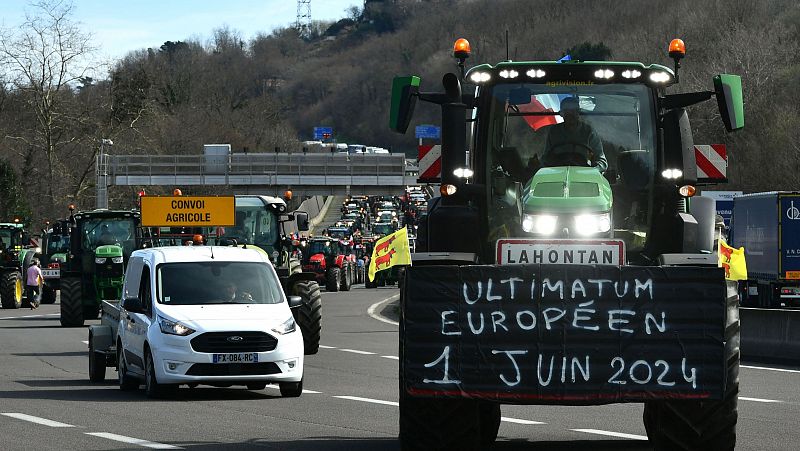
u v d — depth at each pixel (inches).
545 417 695.1
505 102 546.0
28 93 3964.1
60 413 710.5
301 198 5861.2
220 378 786.8
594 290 456.8
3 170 4227.4
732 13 5364.2
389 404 764.0
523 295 458.0
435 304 461.1
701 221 541.3
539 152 544.7
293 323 818.8
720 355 455.8
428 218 533.0
